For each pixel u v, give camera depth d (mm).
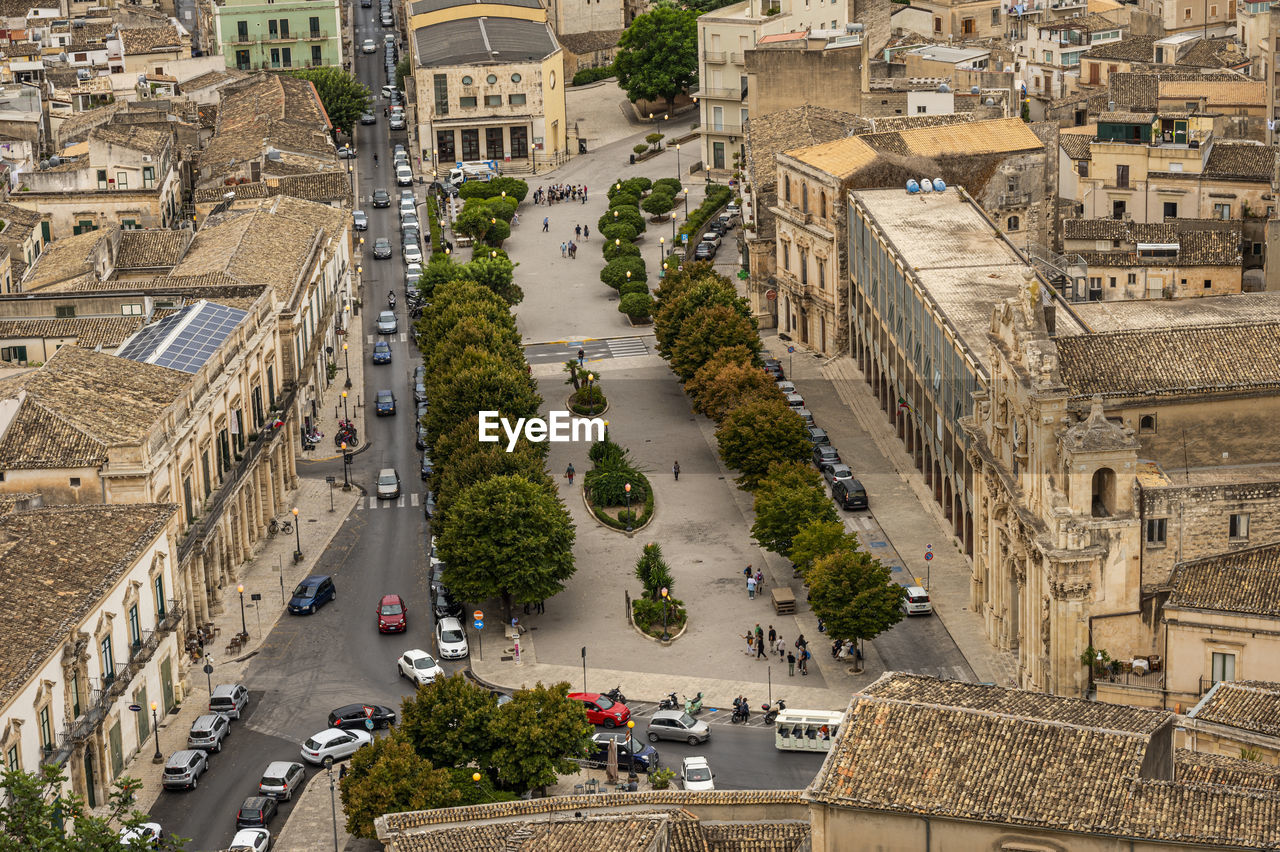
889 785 99562
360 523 196375
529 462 184000
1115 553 148500
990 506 165250
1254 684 130875
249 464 186750
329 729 151375
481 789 138000
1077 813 96250
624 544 189875
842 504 194250
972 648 165875
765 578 181625
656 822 105688
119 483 158625
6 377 181625
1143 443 160875
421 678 161125
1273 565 145375
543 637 171625
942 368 187500
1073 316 180625
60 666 135375
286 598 179125
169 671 157875
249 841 132500
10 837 107375
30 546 144500
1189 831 94562
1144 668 148500
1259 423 161625
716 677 163125
